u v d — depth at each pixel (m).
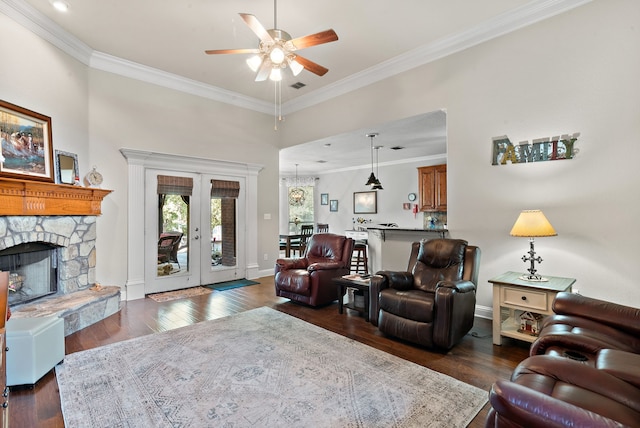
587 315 1.98
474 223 3.80
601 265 2.99
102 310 3.68
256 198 6.11
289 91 5.56
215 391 2.18
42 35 3.43
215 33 3.74
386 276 3.34
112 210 4.40
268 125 6.30
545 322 2.14
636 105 2.81
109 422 1.85
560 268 3.22
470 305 3.08
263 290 5.11
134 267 4.60
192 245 5.30
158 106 4.86
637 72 2.80
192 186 5.29
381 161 9.27
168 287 5.02
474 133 3.78
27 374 2.21
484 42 3.68
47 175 3.43
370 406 2.01
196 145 5.29
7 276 1.62
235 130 5.79
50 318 2.50
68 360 2.62
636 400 1.11
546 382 1.25
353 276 4.04
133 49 4.11
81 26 3.58
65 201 3.62
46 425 1.84
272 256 6.43
